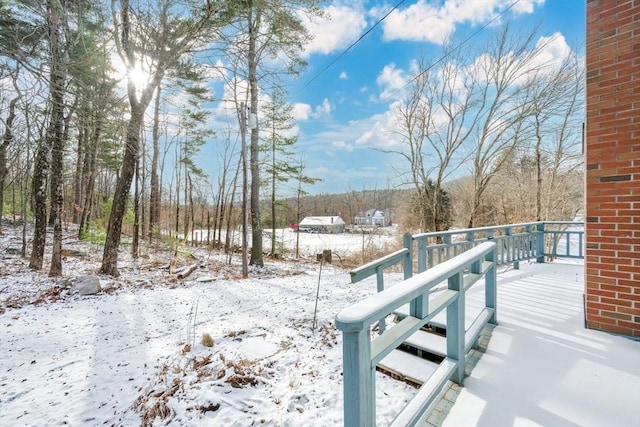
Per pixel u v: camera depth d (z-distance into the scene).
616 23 2.67
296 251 17.81
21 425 2.56
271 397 2.58
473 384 2.05
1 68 3.34
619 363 2.26
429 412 1.79
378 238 19.70
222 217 19.56
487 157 13.61
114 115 4.64
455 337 2.08
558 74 12.12
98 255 11.37
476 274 2.62
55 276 7.76
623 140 2.65
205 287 7.65
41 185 8.63
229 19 6.96
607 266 2.77
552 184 13.93
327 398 2.56
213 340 4.09
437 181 14.93
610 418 1.70
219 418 2.30
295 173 15.79
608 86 2.73
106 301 6.32
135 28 6.54
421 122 15.16
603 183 2.79
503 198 15.81
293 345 3.77
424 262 3.99
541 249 6.31
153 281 8.23
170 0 6.41
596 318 2.84
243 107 9.59
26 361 3.74
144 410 2.51
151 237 15.82
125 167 8.45
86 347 4.14
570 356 2.38
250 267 11.02
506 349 2.52
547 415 1.74
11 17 3.51
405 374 2.63
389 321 3.77
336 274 9.90
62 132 7.66
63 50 3.91
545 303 3.63
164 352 3.87
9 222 16.92
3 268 8.43
